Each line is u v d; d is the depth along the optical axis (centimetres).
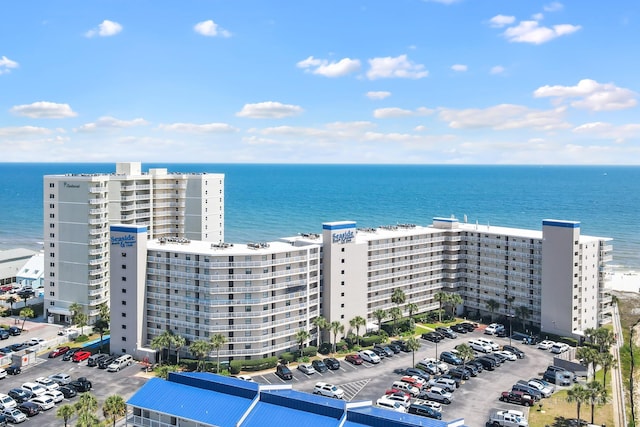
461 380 11375
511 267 15638
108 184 15725
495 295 16062
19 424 9119
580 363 11575
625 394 10856
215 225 18575
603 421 9500
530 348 13575
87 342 13712
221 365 11775
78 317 13988
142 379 11094
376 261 15175
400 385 10625
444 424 7162
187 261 12100
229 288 11906
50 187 15412
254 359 12012
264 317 12175
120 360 11725
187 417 7419
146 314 12581
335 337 13012
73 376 11256
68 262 15338
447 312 16688
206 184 18075
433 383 10775
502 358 12556
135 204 16812
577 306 14238
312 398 7681
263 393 7725
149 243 13150
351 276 13700
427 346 13562
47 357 12506
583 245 14275
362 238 15062
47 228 15525
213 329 11838
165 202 18038
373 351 12938
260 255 12044
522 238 15312
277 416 7344
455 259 16775
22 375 11325
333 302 13388
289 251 12512
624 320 16438
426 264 16438
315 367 11838
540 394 10444
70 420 9306
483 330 15112
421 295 16375
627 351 13650
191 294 12125
